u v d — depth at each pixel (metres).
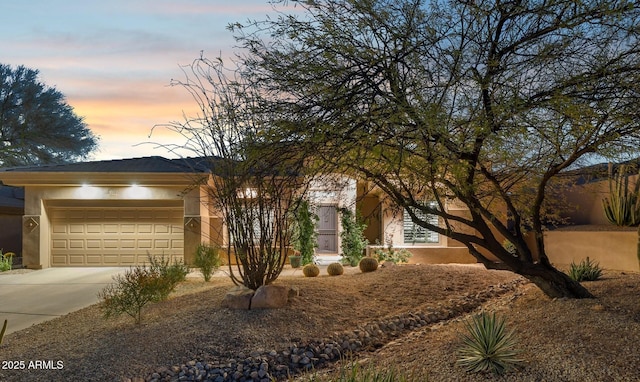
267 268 9.83
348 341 7.43
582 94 5.71
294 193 8.80
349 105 5.47
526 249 7.67
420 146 5.66
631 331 5.47
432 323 8.64
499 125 5.60
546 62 5.75
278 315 8.03
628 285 8.09
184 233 17.30
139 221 18.16
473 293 10.35
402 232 16.98
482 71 5.86
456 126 5.61
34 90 27.88
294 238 14.57
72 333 8.24
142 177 17.44
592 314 6.28
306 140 5.63
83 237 18.20
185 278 13.31
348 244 16.19
